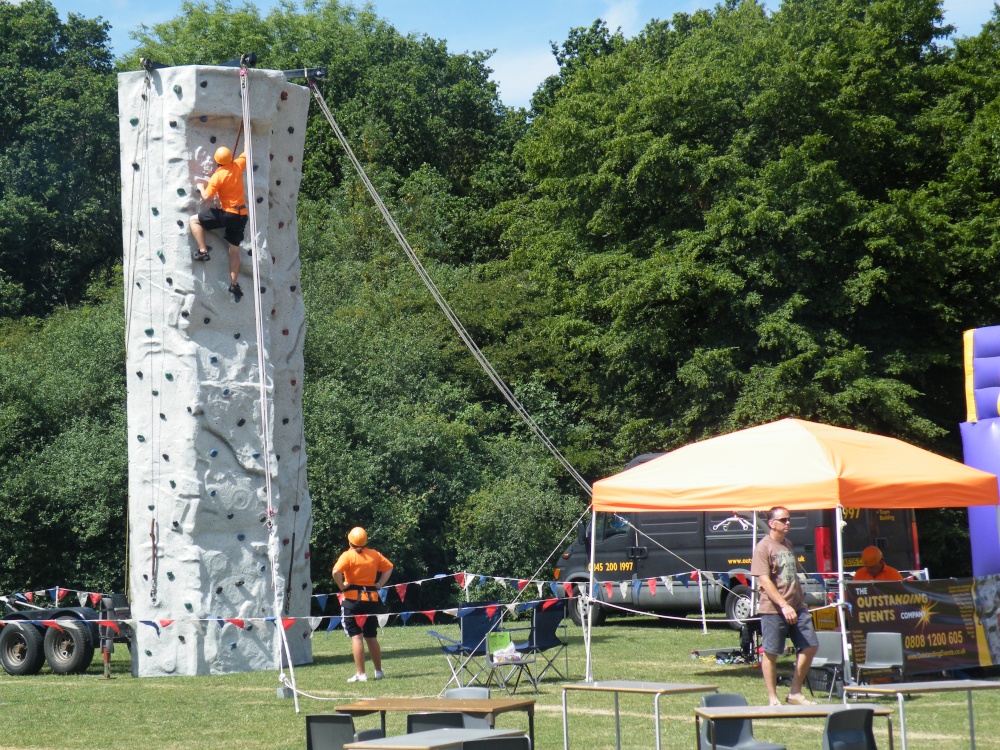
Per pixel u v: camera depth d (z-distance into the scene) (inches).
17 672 621.3
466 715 306.5
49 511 936.3
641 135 1079.6
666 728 400.2
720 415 1082.1
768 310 1031.0
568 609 842.8
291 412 655.8
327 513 967.0
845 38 1080.2
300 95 656.4
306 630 640.4
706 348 1058.1
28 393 986.7
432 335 1259.8
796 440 511.8
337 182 1716.3
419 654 673.6
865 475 487.5
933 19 1191.6
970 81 1133.1
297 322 662.5
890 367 1030.4
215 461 612.7
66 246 1628.9
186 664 595.2
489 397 1306.6
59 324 1192.2
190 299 609.6
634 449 1162.0
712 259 1063.0
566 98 1262.3
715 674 540.1
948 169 1099.9
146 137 617.9
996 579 519.2
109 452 943.0
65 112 1573.6
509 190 1796.3
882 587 483.8
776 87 1037.2
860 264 998.4
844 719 273.6
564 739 336.8
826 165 982.4
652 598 792.9
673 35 1540.4
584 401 1282.0
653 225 1125.7
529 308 1326.3
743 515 750.5
